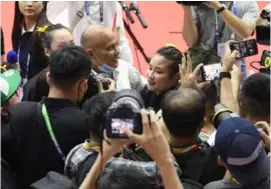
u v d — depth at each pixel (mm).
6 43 7082
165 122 2660
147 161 2541
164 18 8062
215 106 3072
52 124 2883
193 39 4746
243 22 4547
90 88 3332
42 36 4234
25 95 3680
